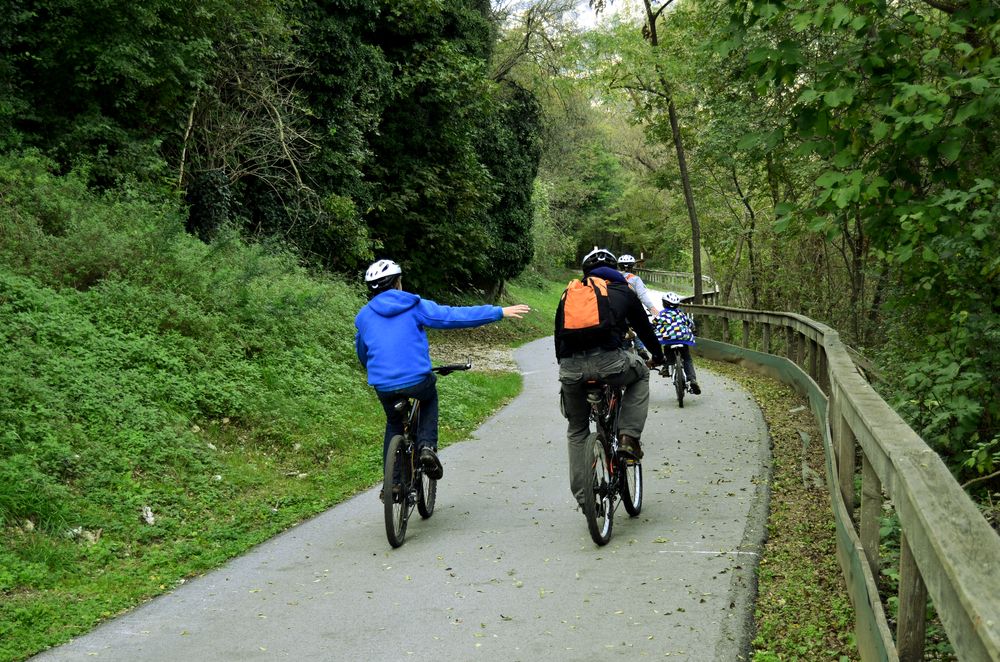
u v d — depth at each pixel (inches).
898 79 235.8
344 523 245.4
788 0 229.6
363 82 825.5
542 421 410.3
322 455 320.2
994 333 224.2
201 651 152.9
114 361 308.5
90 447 252.5
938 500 86.1
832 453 211.3
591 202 2677.2
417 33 947.3
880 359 312.5
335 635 158.2
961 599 64.5
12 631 160.9
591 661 141.5
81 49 497.4
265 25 628.7
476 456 330.6
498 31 1285.7
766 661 139.4
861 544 145.8
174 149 612.1
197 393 317.1
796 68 239.8
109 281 364.5
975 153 249.4
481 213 1052.5
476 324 227.1
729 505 238.8
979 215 217.3
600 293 216.4
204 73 580.1
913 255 241.3
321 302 480.1
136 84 541.3
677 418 391.9
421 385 224.7
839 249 695.1
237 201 644.1
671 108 858.8
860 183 227.6
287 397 359.6
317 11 743.1
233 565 208.8
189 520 240.2
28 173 424.8
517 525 231.5
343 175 789.9
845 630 148.9
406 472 225.5
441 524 237.3
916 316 283.0
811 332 389.1
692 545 203.3
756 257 905.5
